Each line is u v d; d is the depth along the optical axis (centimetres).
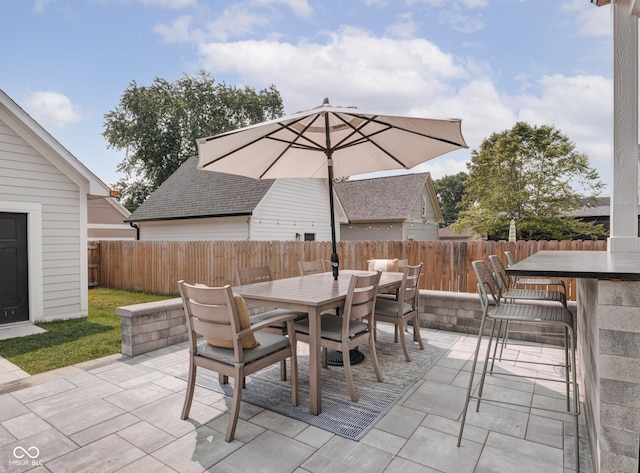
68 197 644
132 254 980
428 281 658
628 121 349
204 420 266
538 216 1441
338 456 222
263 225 1130
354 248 724
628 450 167
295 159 473
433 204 2169
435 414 275
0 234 570
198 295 253
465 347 434
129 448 231
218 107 2470
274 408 284
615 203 354
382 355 408
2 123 567
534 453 225
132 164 2383
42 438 242
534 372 355
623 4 348
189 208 1240
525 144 1475
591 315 217
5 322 571
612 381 169
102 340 483
